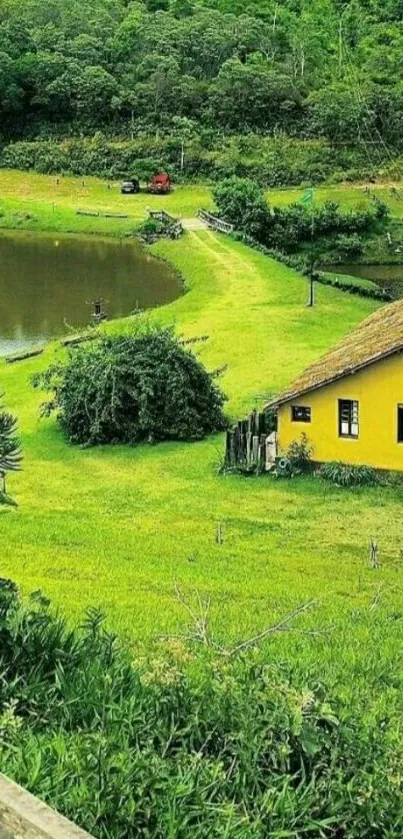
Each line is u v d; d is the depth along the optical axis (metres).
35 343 62.12
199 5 175.88
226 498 37.16
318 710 11.21
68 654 12.65
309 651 19.55
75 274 84.25
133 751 10.32
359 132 132.38
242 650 15.54
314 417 39.03
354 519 35.00
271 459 40.28
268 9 175.12
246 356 57.69
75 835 7.66
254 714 11.08
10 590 13.30
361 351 39.44
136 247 96.81
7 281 81.38
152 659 13.88
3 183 123.94
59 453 42.81
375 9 170.88
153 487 38.41
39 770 9.47
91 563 28.30
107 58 151.00
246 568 28.98
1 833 7.88
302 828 9.67
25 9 158.62
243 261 86.19
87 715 11.40
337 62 153.00
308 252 98.81
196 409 44.66
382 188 119.00
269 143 131.75
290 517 35.19
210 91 139.12
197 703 11.48
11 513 34.56
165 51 151.25
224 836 9.14
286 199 115.00
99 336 51.50
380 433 38.19
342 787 10.20
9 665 12.16
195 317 67.56
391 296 77.88
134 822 9.19
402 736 12.18
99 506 36.12
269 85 138.25
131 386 43.94
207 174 124.81
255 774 10.29
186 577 27.22
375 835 10.02
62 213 108.81
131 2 176.50
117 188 121.75
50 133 137.75
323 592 26.73
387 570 29.81
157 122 137.62
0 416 12.76
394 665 19.38
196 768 10.11
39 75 140.12
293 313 68.81
